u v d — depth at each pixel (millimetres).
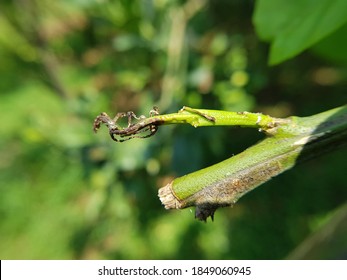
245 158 276
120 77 802
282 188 1064
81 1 780
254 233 1000
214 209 274
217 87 728
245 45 838
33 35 910
